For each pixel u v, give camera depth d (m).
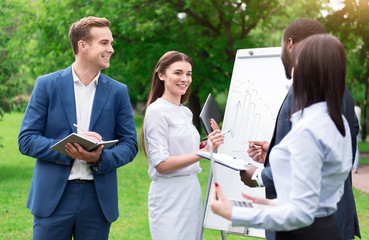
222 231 3.48
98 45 2.51
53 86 2.53
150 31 12.04
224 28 13.80
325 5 12.03
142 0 12.18
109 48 2.55
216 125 2.89
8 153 11.74
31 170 9.37
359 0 10.27
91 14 11.47
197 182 2.88
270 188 1.94
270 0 13.12
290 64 2.20
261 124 3.47
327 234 1.62
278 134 2.07
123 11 12.20
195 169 2.84
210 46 13.65
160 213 2.76
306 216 1.47
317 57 1.58
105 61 2.56
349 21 10.55
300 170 1.49
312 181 1.48
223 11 12.87
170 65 2.80
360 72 15.45
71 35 2.55
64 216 2.48
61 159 2.45
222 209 1.57
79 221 2.53
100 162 2.45
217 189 1.61
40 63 12.05
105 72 12.79
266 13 13.44
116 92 2.65
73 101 2.54
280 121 2.07
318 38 1.61
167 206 2.74
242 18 13.53
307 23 2.17
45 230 2.49
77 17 11.36
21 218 5.64
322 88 1.58
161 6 12.06
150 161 2.80
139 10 12.45
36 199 2.49
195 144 2.86
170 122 2.76
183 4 12.94
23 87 9.11
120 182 8.16
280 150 1.60
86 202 2.51
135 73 13.73
